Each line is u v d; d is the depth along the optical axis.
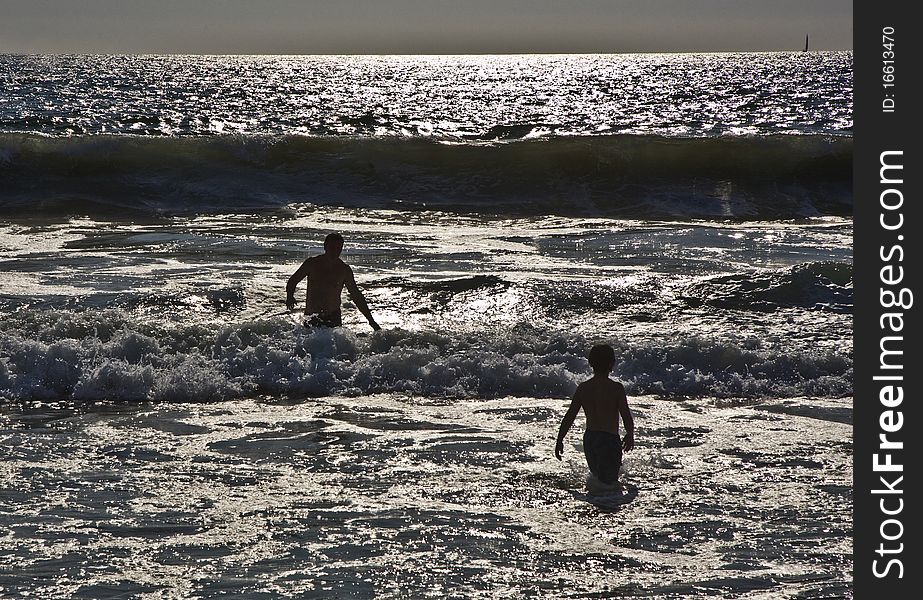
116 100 145.88
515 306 24.25
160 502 12.31
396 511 12.12
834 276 26.36
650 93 190.75
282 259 29.98
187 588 9.83
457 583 10.07
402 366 18.55
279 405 17.12
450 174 45.78
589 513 12.16
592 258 30.81
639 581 10.19
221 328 19.88
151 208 40.56
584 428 15.89
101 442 14.86
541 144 47.56
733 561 10.72
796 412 16.83
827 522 11.89
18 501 12.23
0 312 21.81
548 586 10.04
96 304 23.58
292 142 46.72
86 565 10.35
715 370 18.72
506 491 12.91
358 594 9.75
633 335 21.12
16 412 16.50
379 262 29.84
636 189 45.53
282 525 11.60
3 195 41.53
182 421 16.11
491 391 18.05
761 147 48.16
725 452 14.64
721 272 28.55
